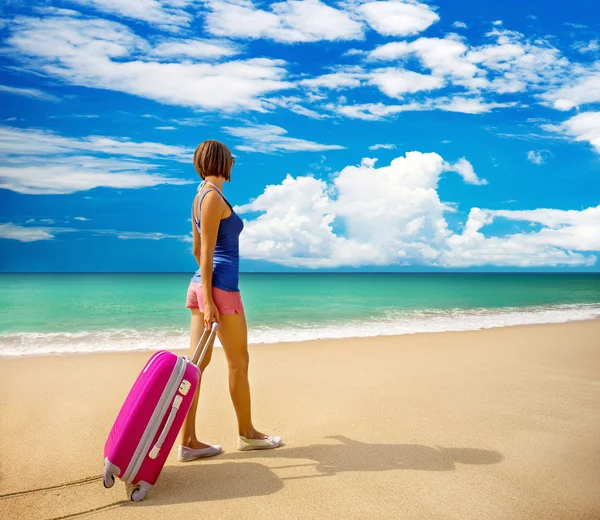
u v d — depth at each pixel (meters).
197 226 3.18
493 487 2.62
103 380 5.23
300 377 5.42
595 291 33.62
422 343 8.15
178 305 17.50
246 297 24.28
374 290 34.88
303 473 2.81
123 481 2.56
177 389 2.50
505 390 4.80
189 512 2.32
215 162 3.06
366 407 4.20
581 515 2.31
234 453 3.15
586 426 3.69
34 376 5.40
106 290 30.28
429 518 2.28
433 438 3.41
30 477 2.74
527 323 11.92
